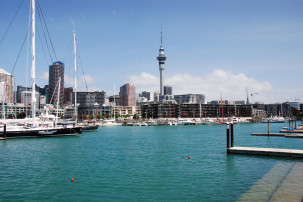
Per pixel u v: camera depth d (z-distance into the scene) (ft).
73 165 120.06
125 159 135.74
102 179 94.79
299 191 77.00
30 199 74.28
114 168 113.19
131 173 103.81
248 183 88.02
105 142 225.97
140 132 383.45
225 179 94.02
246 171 105.70
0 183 89.86
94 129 403.54
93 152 162.20
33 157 143.33
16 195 77.56
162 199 74.08
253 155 141.59
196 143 214.07
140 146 194.59
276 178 93.20
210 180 92.94
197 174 101.91
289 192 76.13
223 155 145.59
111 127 565.12
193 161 128.88
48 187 85.30
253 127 536.83
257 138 250.37
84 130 388.78
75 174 102.22
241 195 75.66
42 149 177.27
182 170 108.99
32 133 256.11
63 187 85.25
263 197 72.90
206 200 72.69
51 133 268.41
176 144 207.31
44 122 277.03
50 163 125.29
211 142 221.66
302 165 114.01
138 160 132.67
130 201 72.59
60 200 73.46
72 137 274.57
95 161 130.21
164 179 94.68
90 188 84.12
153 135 316.81
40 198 75.05
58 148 182.80
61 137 270.26
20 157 143.43
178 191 80.94
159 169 111.04
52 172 105.81
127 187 85.15
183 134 329.72
